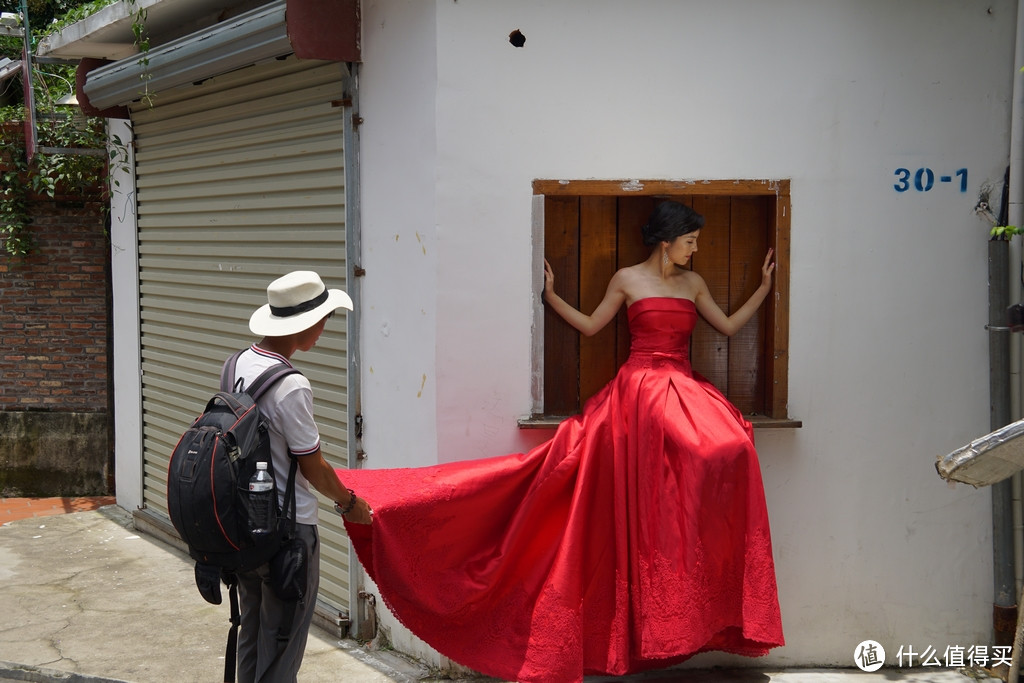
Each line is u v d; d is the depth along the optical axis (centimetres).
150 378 773
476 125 487
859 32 498
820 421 510
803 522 513
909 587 520
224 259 667
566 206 507
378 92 527
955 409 517
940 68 504
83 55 789
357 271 550
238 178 643
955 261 513
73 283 900
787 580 514
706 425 458
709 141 496
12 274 905
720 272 514
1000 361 510
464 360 495
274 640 400
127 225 787
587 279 512
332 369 580
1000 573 517
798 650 517
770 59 495
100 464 911
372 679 505
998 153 511
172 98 706
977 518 521
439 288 490
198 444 372
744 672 513
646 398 465
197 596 629
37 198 892
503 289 495
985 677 511
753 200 514
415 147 500
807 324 506
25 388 915
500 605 466
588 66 489
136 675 512
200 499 367
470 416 497
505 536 464
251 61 582
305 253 590
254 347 412
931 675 513
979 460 384
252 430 376
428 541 451
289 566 385
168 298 739
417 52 495
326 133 564
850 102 501
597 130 491
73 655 537
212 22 688
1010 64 508
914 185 507
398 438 526
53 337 907
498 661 459
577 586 455
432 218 490
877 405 513
